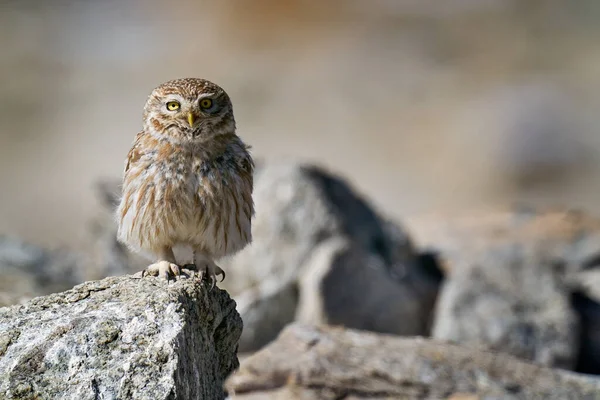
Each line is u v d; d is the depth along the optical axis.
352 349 10.54
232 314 8.30
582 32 43.12
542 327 13.61
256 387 10.02
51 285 13.81
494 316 13.76
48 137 34.09
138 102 37.53
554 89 37.31
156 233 8.85
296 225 15.43
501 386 10.16
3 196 29.53
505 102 36.31
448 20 44.62
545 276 14.55
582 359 13.80
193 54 42.22
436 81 39.34
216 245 8.94
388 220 16.44
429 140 34.19
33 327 7.10
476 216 18.33
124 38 43.09
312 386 10.02
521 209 18.64
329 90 38.66
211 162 8.84
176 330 7.04
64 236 26.48
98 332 6.99
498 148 33.09
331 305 13.91
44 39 42.50
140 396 6.59
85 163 32.38
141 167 8.80
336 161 32.72
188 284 7.76
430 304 15.17
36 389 6.65
